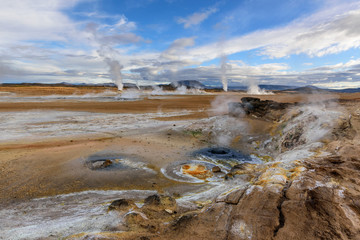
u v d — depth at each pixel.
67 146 9.80
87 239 2.87
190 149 9.95
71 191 5.75
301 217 3.05
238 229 3.05
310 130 8.66
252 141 10.62
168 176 6.97
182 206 4.36
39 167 7.30
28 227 3.57
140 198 5.21
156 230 3.28
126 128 14.00
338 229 2.76
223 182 6.17
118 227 3.30
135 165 7.82
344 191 3.57
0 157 8.07
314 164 5.01
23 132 12.45
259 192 3.88
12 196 5.39
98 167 7.43
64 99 34.38
